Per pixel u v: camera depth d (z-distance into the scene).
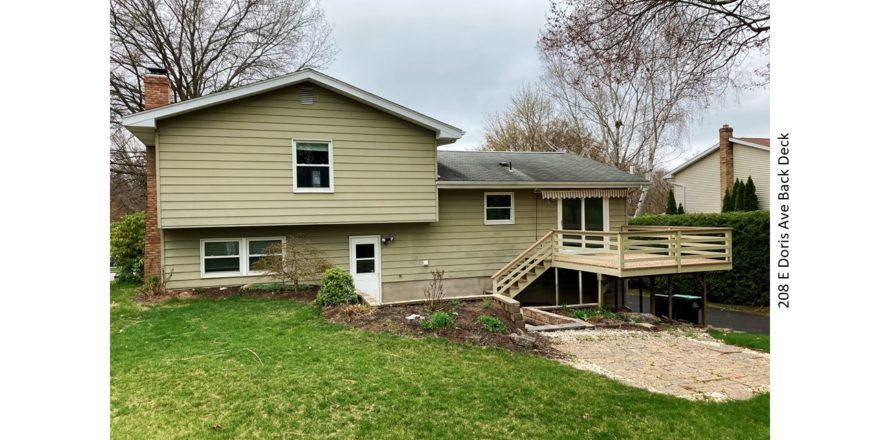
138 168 24.47
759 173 24.44
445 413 5.36
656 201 41.12
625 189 16.12
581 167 17.61
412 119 13.25
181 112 11.18
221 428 4.88
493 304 10.52
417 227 14.57
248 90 11.63
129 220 15.68
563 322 10.92
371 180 13.11
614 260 13.06
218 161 11.73
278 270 11.95
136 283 14.78
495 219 15.44
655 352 8.70
